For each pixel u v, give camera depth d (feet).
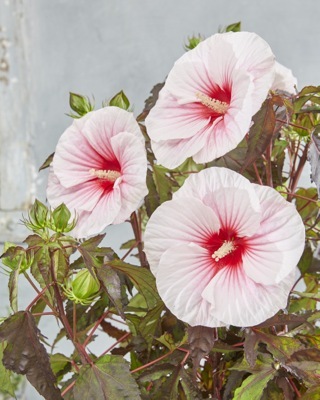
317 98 4.03
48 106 8.61
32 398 7.95
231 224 3.75
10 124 8.62
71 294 4.01
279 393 4.03
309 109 4.13
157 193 4.27
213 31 8.38
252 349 3.82
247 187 3.69
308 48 8.37
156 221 3.76
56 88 8.59
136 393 3.86
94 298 4.10
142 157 3.95
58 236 3.97
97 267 3.93
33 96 8.61
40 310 4.46
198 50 4.06
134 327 4.38
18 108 8.61
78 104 4.41
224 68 3.94
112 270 3.93
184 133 3.90
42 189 8.68
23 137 8.64
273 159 4.52
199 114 3.96
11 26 8.52
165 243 3.76
